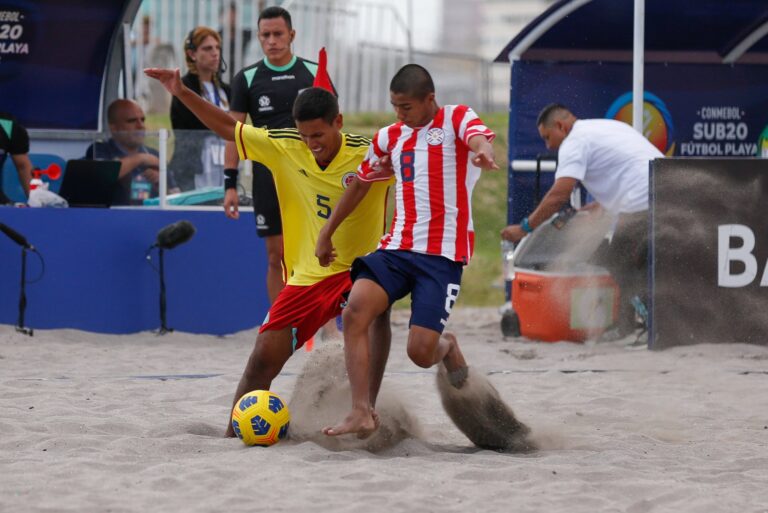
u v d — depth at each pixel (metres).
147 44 33.12
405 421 10.51
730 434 10.76
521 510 7.58
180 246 19.02
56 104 22.09
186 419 11.15
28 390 12.69
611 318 18.05
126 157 19.53
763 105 22.47
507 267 18.97
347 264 10.34
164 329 18.78
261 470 8.59
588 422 11.49
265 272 19.64
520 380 14.24
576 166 17.73
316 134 9.95
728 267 17.28
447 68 40.53
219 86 20.89
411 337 9.39
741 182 17.23
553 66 21.55
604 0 20.33
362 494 7.87
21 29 21.48
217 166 19.31
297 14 36.53
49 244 18.41
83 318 18.55
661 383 14.07
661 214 17.19
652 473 8.83
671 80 22.16
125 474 8.45
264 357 10.27
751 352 16.81
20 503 7.57
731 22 21.33
